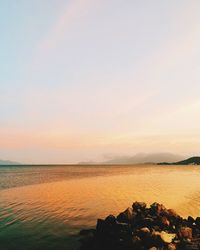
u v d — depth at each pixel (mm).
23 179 82375
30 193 43938
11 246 17719
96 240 17938
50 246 17719
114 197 38438
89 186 56312
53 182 68938
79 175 108438
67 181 72562
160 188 51000
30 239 19141
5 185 60094
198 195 40094
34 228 21938
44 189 50312
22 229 21656
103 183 64500
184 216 25703
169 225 19484
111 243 16953
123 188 51375
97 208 30141
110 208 30219
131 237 16469
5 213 27562
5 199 37094
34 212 28031
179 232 16812
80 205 32062
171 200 35375
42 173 129875
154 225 19375
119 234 17844
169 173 128250
